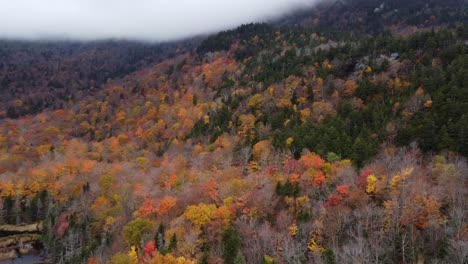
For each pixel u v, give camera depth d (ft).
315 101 425.69
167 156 412.57
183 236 213.25
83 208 328.08
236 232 206.28
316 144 304.30
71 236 278.87
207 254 196.85
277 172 274.16
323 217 199.31
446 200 194.59
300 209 216.95
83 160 446.19
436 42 447.01
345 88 429.79
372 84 408.46
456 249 153.89
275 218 219.00
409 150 272.31
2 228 344.08
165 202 260.83
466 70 339.77
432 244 173.58
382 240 180.65
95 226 292.20
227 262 191.21
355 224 194.39
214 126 454.40
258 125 400.88
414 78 390.63
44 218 355.56
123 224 273.13
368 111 342.03
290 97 449.89
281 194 237.04
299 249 180.34
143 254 219.61
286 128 366.63
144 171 375.45
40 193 369.50
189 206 235.40
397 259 172.65
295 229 196.34
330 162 271.49
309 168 253.44
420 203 187.52
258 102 460.14
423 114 308.81
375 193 214.28
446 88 330.54
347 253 162.91
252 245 196.34
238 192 245.65
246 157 325.21
